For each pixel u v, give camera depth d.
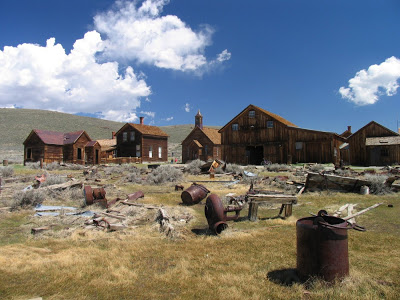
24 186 18.84
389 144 34.75
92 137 113.50
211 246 8.09
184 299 5.22
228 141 42.78
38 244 8.36
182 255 7.39
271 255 7.30
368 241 8.20
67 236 9.07
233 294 5.34
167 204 14.35
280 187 18.73
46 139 41.41
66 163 38.84
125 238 8.88
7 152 74.12
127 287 5.71
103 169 32.62
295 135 37.31
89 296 5.36
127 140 55.03
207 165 28.53
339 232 5.55
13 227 10.02
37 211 12.36
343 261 5.57
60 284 5.82
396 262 6.70
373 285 5.54
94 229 9.69
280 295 5.29
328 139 34.94
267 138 39.50
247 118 41.44
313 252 5.62
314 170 27.06
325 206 13.00
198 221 11.02
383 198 14.50
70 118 143.50
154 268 6.62
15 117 122.38
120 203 13.84
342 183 16.47
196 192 14.34
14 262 6.88
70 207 13.26
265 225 10.23
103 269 6.53
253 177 22.53
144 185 21.69
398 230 9.21
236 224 10.39
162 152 57.38
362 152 37.19
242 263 6.83
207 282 5.86
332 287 5.38
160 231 9.52
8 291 5.53
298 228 5.95
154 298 5.28
